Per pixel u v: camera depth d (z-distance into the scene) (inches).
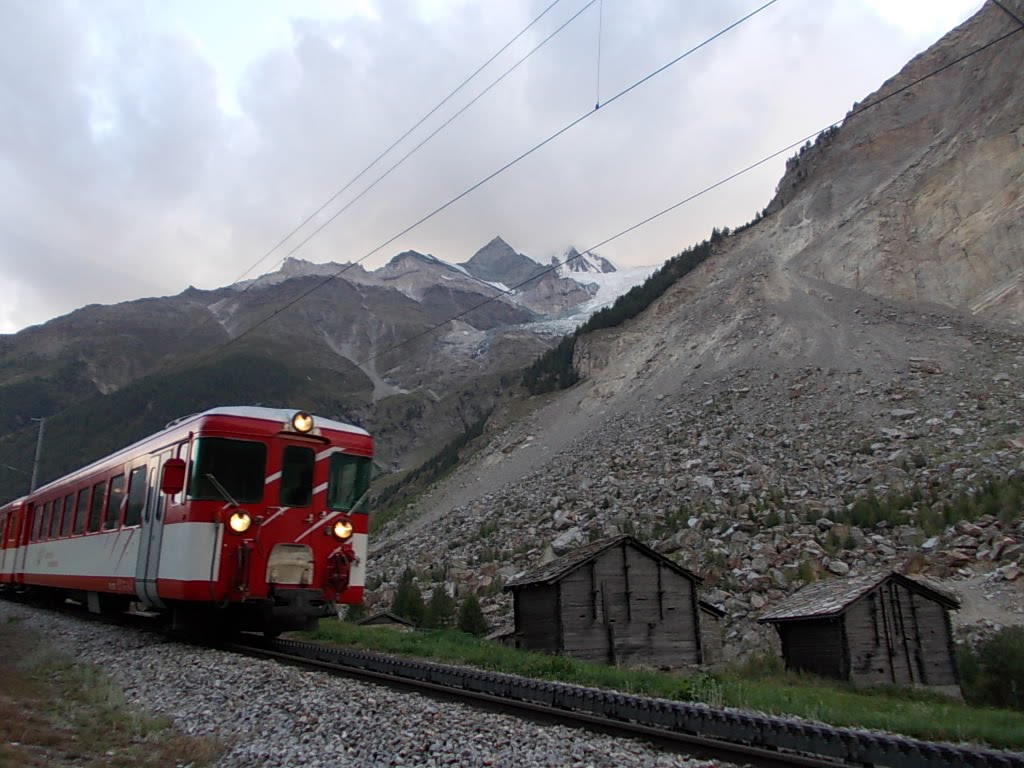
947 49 5132.9
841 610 1101.7
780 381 2974.9
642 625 1130.0
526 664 597.6
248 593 553.3
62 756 290.5
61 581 820.6
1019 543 1510.8
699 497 2209.6
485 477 3476.9
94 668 513.0
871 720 434.3
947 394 2471.7
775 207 5506.9
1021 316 2942.9
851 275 3811.5
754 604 1515.7
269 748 303.7
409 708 354.3
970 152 3811.5
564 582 1107.9
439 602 1483.8
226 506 561.3
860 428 2410.2
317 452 602.9
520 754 284.4
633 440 2920.8
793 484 2159.2
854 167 4852.4
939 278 3462.1
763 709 441.7
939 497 1840.6
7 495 7062.0
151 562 600.4
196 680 446.6
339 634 747.4
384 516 3907.5
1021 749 394.3
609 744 300.8
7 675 467.8
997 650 1097.4
